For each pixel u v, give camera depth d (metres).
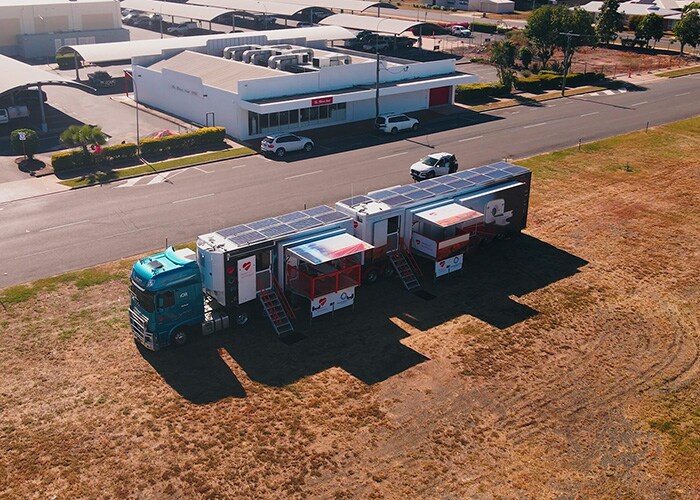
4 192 43.34
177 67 64.62
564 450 22.67
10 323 28.70
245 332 28.83
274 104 53.19
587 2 129.75
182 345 27.77
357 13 124.88
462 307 31.05
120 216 39.50
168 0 126.19
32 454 21.88
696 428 23.83
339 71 59.44
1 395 24.53
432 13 127.88
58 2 92.31
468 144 54.34
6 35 88.56
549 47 85.56
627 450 22.75
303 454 22.14
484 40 101.75
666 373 26.73
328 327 29.30
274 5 106.31
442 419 23.89
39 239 36.38
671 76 80.44
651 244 37.53
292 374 26.14
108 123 59.81
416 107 65.19
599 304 31.52
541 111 65.12
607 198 43.75
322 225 30.36
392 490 20.81
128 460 21.72
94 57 69.44
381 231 32.16
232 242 28.38
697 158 51.56
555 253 36.34
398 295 31.98
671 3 114.56
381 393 25.12
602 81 77.75
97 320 29.14
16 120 59.72
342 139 55.69
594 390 25.64
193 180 45.75
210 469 21.44
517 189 36.66
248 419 23.64
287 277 29.67
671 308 31.33
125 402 24.34
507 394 25.27
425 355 27.45
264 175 46.78
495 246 37.09
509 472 21.67
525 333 29.08
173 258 27.58
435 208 33.25
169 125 59.19
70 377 25.61
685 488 21.23
